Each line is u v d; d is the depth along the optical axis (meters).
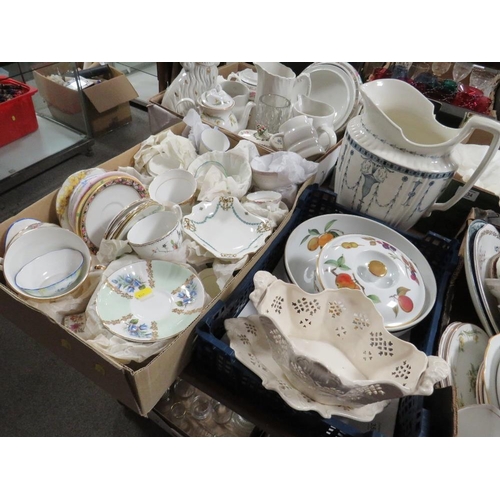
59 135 2.15
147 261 0.75
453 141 0.73
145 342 0.64
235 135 1.06
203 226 0.83
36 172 1.98
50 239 0.72
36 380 1.29
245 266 0.76
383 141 0.77
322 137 1.04
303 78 1.14
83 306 0.72
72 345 0.59
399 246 0.84
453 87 1.38
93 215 0.79
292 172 0.90
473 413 0.61
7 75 1.98
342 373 0.62
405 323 0.67
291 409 0.62
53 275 0.72
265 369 0.61
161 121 1.20
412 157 0.76
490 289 0.75
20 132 2.06
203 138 1.03
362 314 0.64
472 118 0.70
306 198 0.94
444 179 0.77
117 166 0.95
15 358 1.34
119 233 0.74
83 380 1.31
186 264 0.78
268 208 0.88
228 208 0.85
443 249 0.84
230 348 0.62
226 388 0.70
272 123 1.15
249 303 0.81
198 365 0.71
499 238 0.84
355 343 0.65
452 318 0.87
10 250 0.67
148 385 0.58
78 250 0.73
